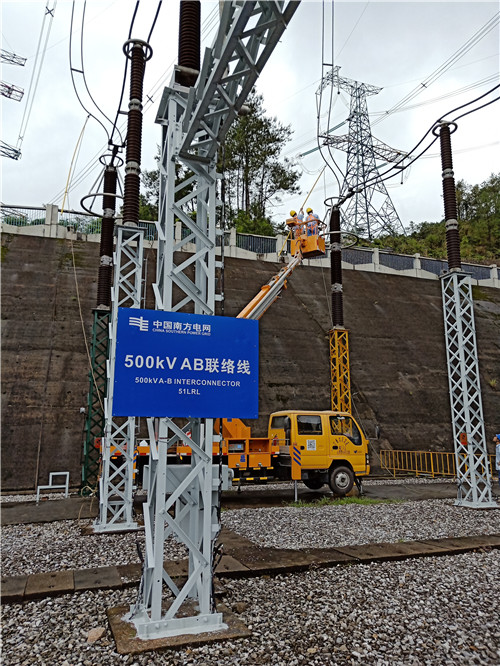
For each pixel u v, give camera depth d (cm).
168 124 547
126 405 459
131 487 982
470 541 850
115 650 433
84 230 2541
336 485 1439
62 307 2020
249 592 591
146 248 2405
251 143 4359
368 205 5066
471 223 6244
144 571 486
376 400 2291
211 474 486
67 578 637
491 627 489
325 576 659
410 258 3203
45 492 1487
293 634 467
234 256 2689
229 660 413
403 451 2072
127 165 1063
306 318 2466
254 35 406
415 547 801
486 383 2570
